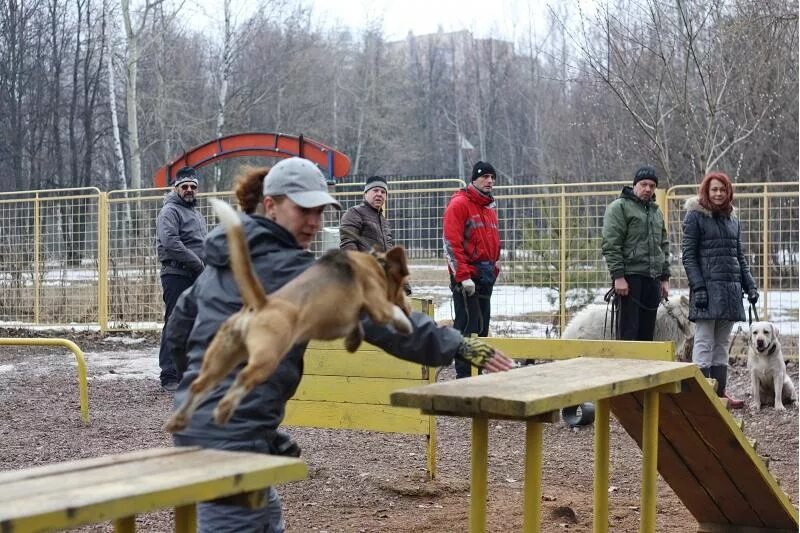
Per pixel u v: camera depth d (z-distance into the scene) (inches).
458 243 365.7
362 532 220.1
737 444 201.6
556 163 1318.9
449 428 345.7
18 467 279.6
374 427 263.7
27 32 1475.1
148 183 1573.6
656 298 363.9
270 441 136.9
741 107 752.3
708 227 347.6
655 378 167.0
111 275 615.2
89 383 430.3
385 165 1910.7
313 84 1749.5
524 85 2039.9
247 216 139.1
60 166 1457.9
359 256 130.9
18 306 635.5
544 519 232.1
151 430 329.7
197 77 1583.4
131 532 124.0
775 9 633.0
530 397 131.3
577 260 507.5
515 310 523.5
